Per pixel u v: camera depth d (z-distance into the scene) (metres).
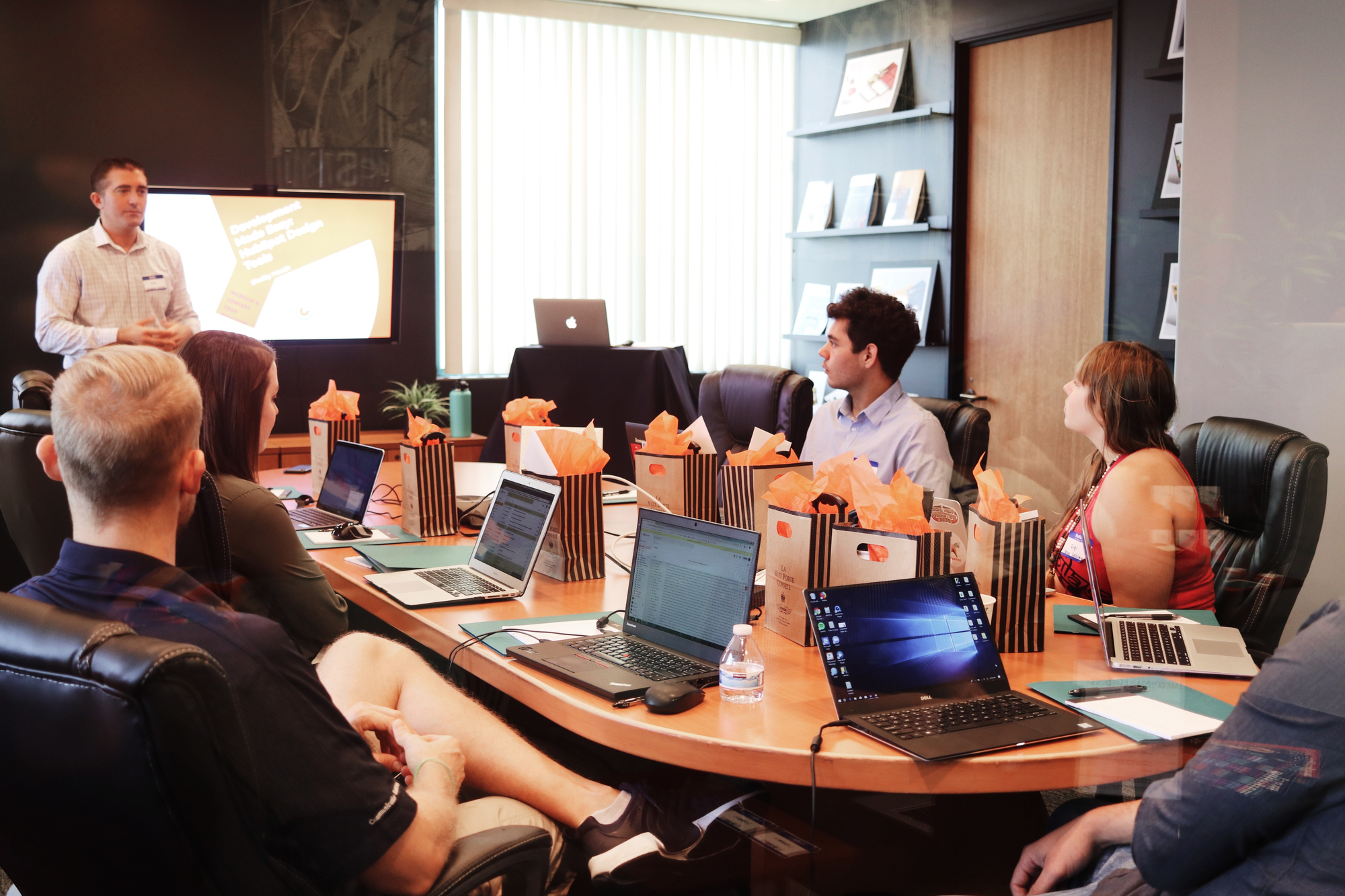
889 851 1.47
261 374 1.77
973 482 2.23
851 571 1.51
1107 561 1.68
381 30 3.77
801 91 3.50
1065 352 2.35
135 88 3.54
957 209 2.78
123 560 0.99
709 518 2.17
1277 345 1.47
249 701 0.93
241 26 3.62
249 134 3.67
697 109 3.78
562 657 1.48
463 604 1.80
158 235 3.51
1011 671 1.42
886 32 3.07
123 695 0.78
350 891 1.01
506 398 3.66
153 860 0.85
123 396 0.99
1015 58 2.55
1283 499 1.44
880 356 2.37
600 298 3.71
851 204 3.26
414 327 3.96
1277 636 1.46
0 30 3.36
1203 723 1.21
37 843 0.90
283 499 2.72
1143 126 2.14
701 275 3.96
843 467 1.58
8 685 0.84
